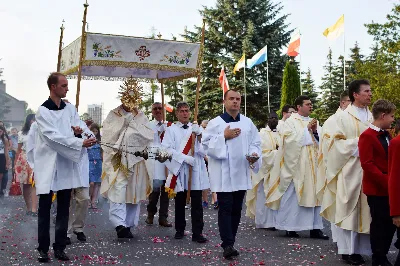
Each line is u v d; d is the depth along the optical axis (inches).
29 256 250.4
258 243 292.4
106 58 319.3
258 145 260.4
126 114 310.2
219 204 249.9
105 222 366.9
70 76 386.6
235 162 249.6
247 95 1256.2
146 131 310.0
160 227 347.9
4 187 535.8
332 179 243.6
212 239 302.0
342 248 238.8
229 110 256.7
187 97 1280.8
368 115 245.1
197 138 305.6
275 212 339.9
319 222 313.9
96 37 314.0
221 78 871.1
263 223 346.0
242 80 1253.1
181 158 297.0
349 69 1752.0
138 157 304.7
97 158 450.6
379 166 219.6
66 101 255.9
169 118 1192.8
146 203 498.3
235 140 250.5
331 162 242.7
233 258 248.8
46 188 231.3
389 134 224.8
